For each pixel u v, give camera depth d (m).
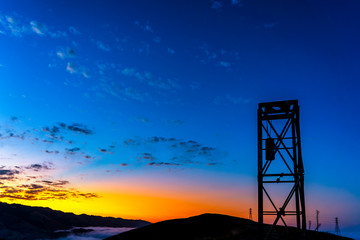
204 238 19.84
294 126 23.44
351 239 26.80
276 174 22.11
